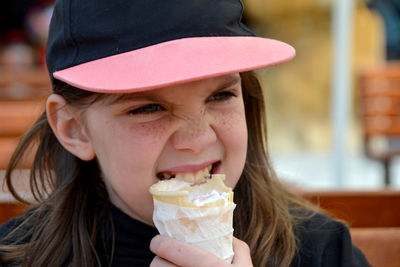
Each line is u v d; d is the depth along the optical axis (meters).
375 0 10.38
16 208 3.46
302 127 10.49
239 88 2.39
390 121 7.22
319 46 10.52
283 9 10.48
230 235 2.16
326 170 8.91
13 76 7.00
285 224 2.74
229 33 2.21
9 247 2.69
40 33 11.20
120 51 2.10
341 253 2.71
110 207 2.62
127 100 2.14
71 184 2.71
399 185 7.72
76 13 2.20
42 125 2.91
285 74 10.62
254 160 2.90
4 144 5.39
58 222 2.66
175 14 2.10
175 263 2.10
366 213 3.52
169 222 2.08
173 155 2.22
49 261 2.59
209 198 2.09
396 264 3.30
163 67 1.99
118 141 2.22
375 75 7.28
